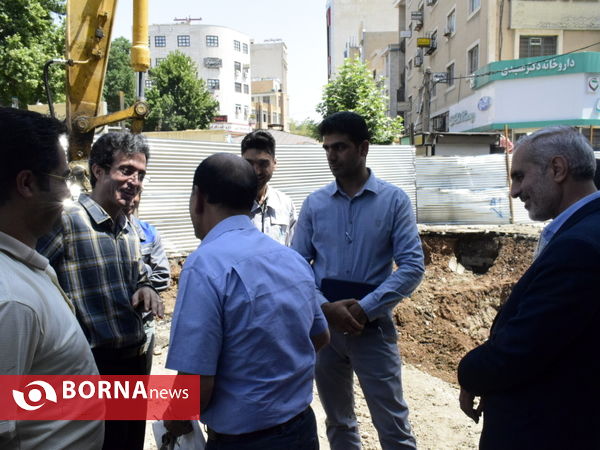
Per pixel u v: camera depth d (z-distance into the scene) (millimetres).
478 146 16688
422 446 3527
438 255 9898
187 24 69562
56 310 1346
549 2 18109
